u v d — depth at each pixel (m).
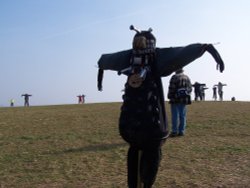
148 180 4.58
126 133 4.46
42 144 9.99
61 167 7.79
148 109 4.40
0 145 9.94
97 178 7.04
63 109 19.72
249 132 10.92
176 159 8.14
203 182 6.64
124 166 7.76
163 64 4.45
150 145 4.49
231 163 7.73
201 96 26.30
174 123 10.60
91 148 9.37
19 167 7.87
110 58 4.83
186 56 4.30
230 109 16.58
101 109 18.66
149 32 4.61
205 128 11.71
